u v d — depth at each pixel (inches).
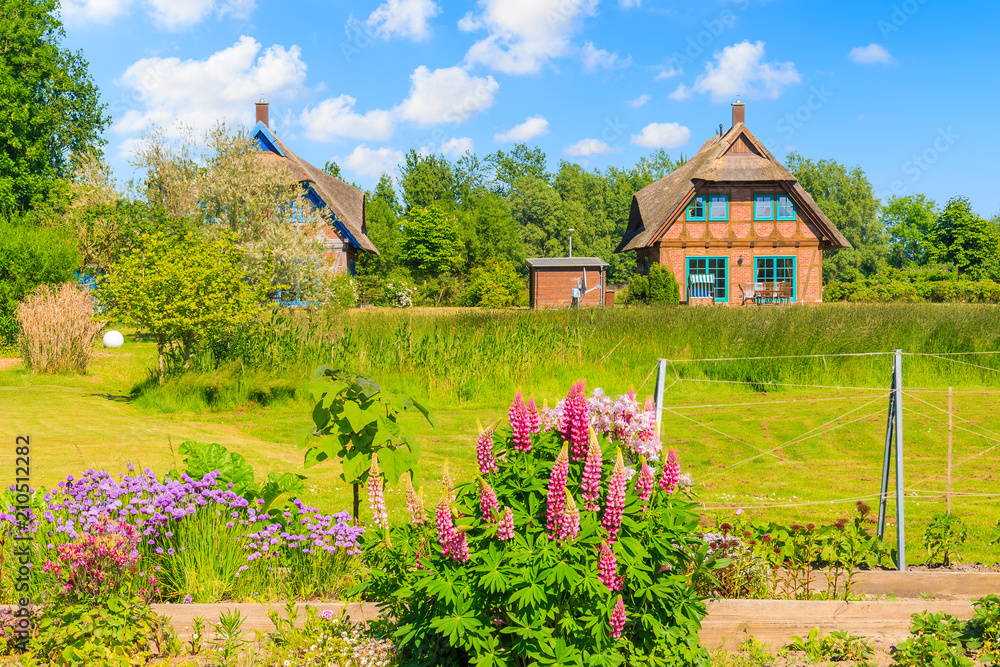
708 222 1405.0
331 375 166.1
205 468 171.2
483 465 118.6
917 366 542.3
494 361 503.5
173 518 156.0
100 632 129.0
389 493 241.3
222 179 990.4
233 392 439.8
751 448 336.8
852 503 245.3
